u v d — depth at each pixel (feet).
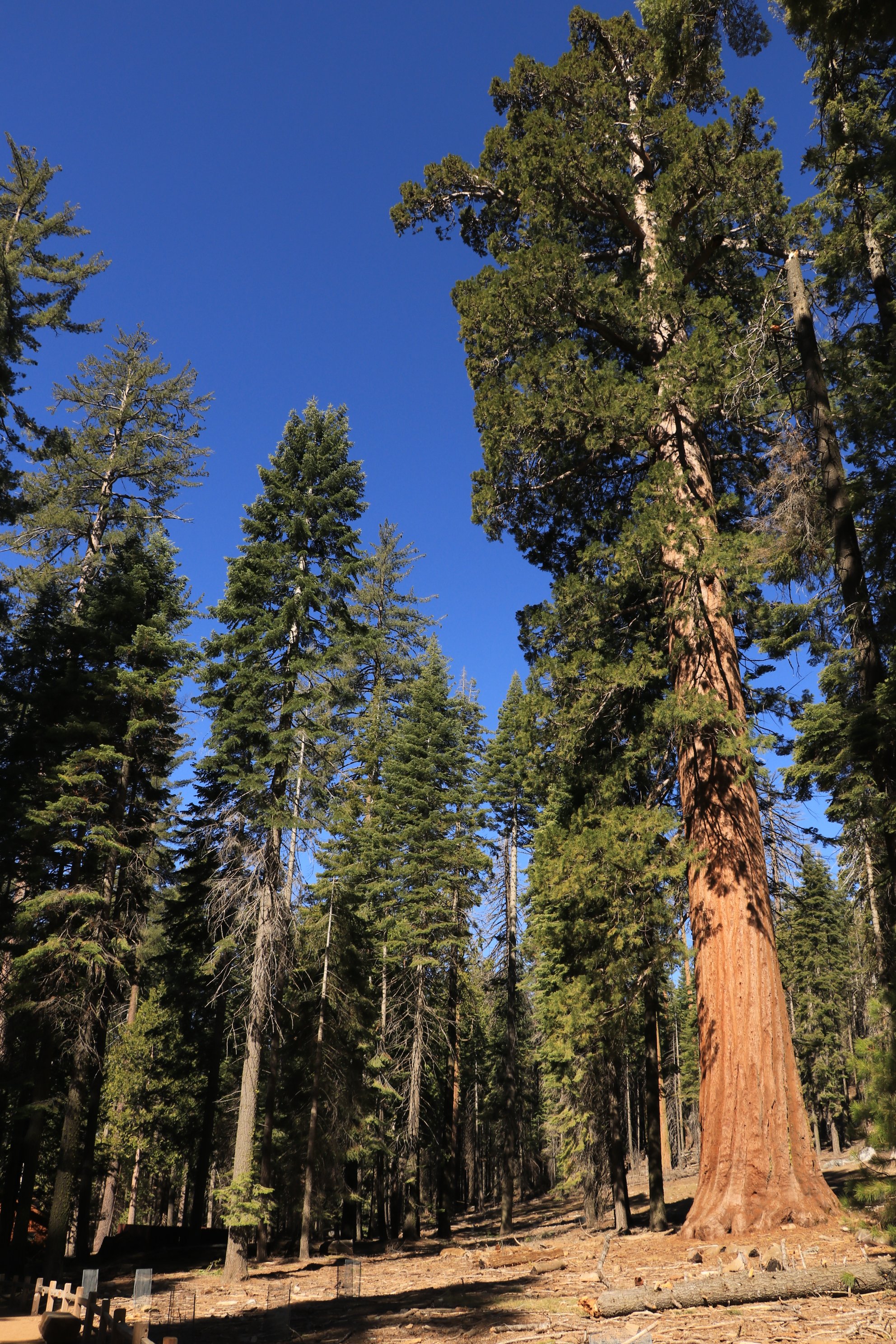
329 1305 42.01
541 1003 78.59
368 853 88.48
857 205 52.70
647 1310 29.07
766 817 51.62
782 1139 39.52
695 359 46.39
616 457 58.29
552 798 68.44
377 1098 90.58
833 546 46.83
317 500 72.43
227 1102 94.02
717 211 51.44
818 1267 28.50
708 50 50.96
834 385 53.06
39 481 102.89
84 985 60.39
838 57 48.60
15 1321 38.42
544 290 52.65
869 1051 19.58
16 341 81.15
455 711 111.14
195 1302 38.47
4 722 73.00
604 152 56.08
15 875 67.67
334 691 70.44
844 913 54.49
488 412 52.24
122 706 69.87
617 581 49.49
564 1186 79.30
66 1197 56.59
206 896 77.66
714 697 43.70
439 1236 96.27
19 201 91.86
